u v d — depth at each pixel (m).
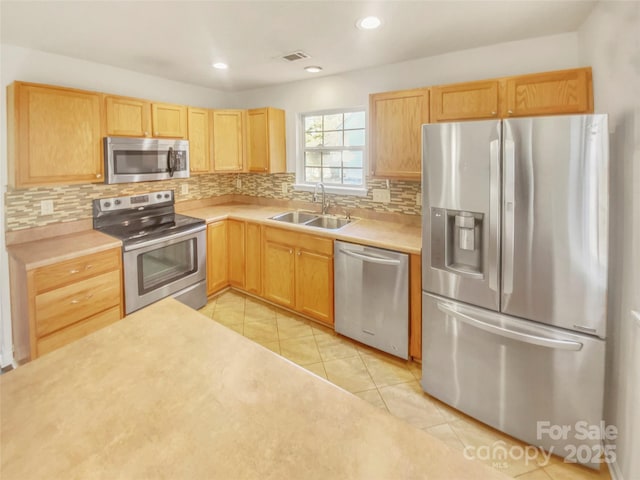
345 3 1.87
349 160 3.50
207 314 3.29
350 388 2.26
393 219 3.16
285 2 1.86
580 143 1.53
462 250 2.00
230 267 3.70
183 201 3.80
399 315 2.46
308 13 1.99
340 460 0.69
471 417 2.00
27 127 2.30
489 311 1.87
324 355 2.64
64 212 2.78
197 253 3.29
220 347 1.11
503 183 1.73
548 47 2.33
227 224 3.65
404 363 2.53
